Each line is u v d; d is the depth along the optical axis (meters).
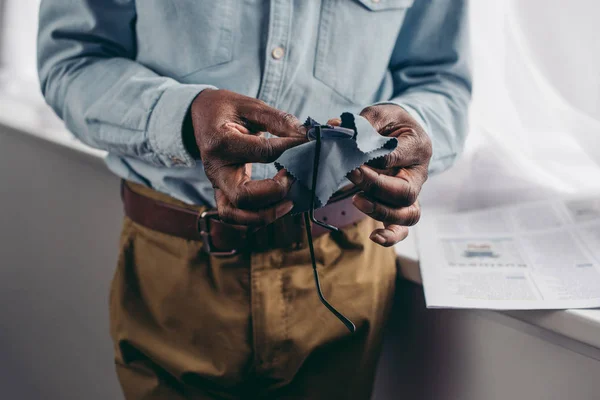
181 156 0.49
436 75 0.66
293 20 0.54
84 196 1.08
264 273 0.57
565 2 0.75
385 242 0.45
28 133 1.15
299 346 0.58
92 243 1.09
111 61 0.58
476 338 0.69
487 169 0.81
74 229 1.13
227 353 0.59
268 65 0.55
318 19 0.56
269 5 0.54
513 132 0.81
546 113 0.80
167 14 0.55
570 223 0.74
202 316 0.59
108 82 0.55
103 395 1.18
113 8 0.57
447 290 0.62
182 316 0.60
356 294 0.60
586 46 0.75
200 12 0.54
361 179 0.41
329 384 0.62
